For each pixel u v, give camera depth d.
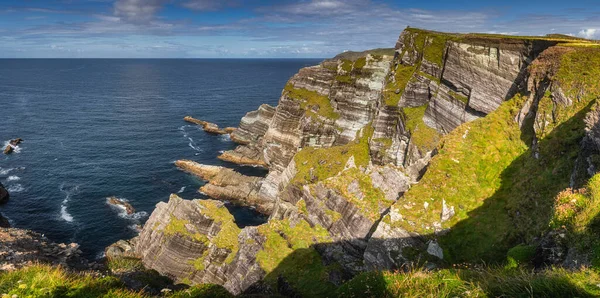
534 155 30.12
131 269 41.84
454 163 33.84
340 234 38.78
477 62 47.69
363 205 38.59
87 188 76.69
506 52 43.53
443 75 54.28
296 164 67.94
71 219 64.12
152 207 69.94
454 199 31.06
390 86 68.62
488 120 37.00
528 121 34.22
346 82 82.75
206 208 49.00
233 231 46.00
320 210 42.00
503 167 32.78
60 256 42.69
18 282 14.75
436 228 29.84
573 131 27.59
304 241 39.56
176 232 47.38
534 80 35.62
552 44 38.41
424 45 65.56
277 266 37.12
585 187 17.88
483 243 27.06
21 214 65.00
